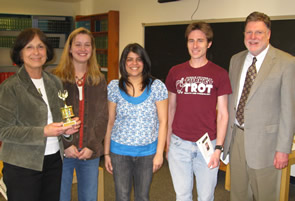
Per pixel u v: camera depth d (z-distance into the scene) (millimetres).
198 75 1927
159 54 4668
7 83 1512
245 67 2006
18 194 1577
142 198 1965
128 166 1921
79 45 1833
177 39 4309
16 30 6215
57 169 1728
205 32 1870
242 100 1971
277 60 1857
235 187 2111
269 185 1998
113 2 5711
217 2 3756
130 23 5301
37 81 1628
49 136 1535
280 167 1877
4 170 1598
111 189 3160
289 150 1847
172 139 2055
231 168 2107
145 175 1928
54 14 6844
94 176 1967
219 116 1950
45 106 1595
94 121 1896
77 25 6426
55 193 1743
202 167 1970
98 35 5918
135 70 1829
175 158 2016
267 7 3254
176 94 2082
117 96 1896
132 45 1854
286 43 3105
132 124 1859
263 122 1887
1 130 1492
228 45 3660
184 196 2020
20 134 1503
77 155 1848
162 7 4590
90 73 1905
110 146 1972
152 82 1887
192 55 1908
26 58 1554
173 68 2076
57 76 1784
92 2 6422
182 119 1979
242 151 1990
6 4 6316
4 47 6336
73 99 1856
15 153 1550
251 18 1884
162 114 1925
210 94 1911
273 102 1875
